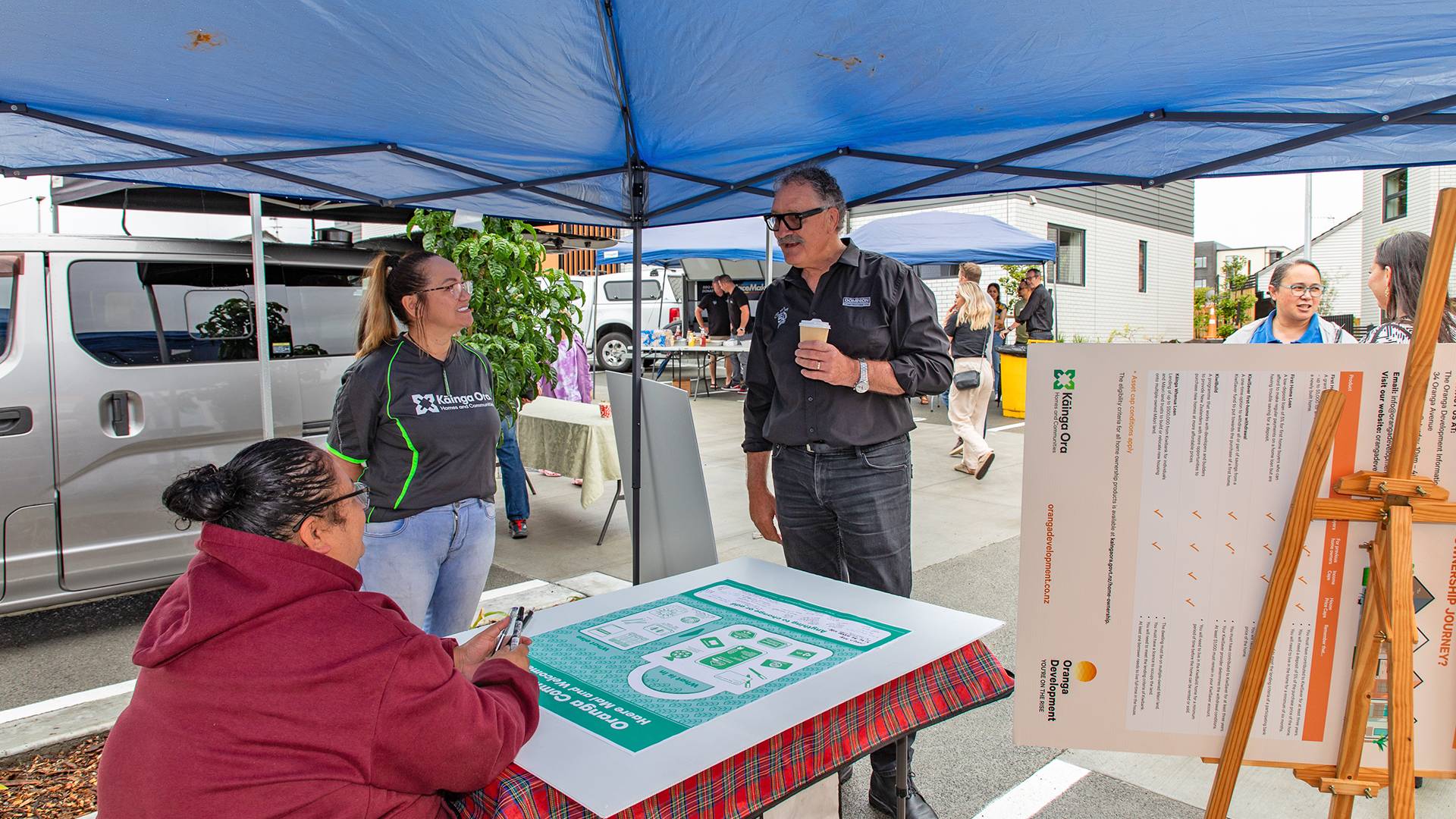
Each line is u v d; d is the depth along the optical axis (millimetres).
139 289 4164
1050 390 1324
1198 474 1305
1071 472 1336
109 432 4055
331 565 1362
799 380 2613
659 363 15453
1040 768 2992
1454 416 1216
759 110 2484
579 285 15750
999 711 3434
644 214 3461
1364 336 3025
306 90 2250
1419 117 2225
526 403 5648
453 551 2773
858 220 16547
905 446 2611
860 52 2053
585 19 1888
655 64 2129
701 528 2904
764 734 1475
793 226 2492
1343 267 28094
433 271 2600
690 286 14828
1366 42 1853
